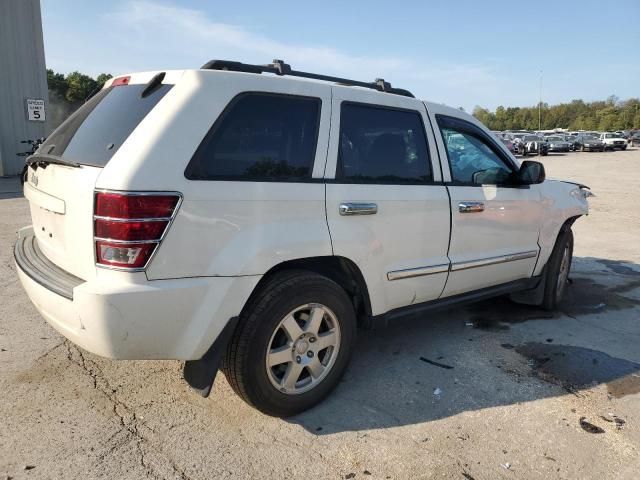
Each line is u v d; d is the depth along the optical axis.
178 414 3.13
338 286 3.23
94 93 3.81
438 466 2.72
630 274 6.65
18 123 15.43
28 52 15.40
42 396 3.27
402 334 4.51
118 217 2.48
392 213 3.45
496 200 4.18
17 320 4.44
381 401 3.36
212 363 2.75
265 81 3.01
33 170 3.37
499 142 4.40
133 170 2.50
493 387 3.58
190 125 2.68
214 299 2.70
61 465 2.63
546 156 40.09
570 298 5.61
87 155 2.82
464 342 4.36
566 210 5.00
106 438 2.87
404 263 3.60
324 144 3.18
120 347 2.54
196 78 2.78
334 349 3.30
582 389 3.57
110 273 2.54
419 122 3.77
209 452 2.78
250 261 2.79
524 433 3.03
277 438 2.93
